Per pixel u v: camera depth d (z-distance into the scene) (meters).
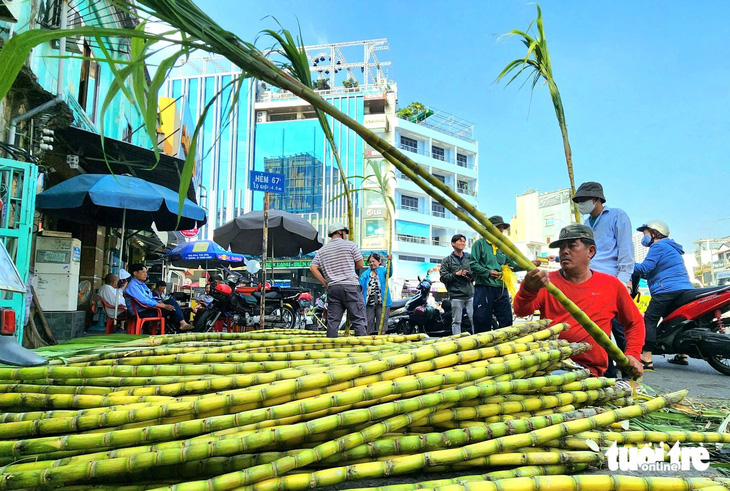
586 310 2.98
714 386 4.99
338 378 2.03
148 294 8.05
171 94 44.16
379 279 8.46
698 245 40.12
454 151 51.56
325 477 1.69
